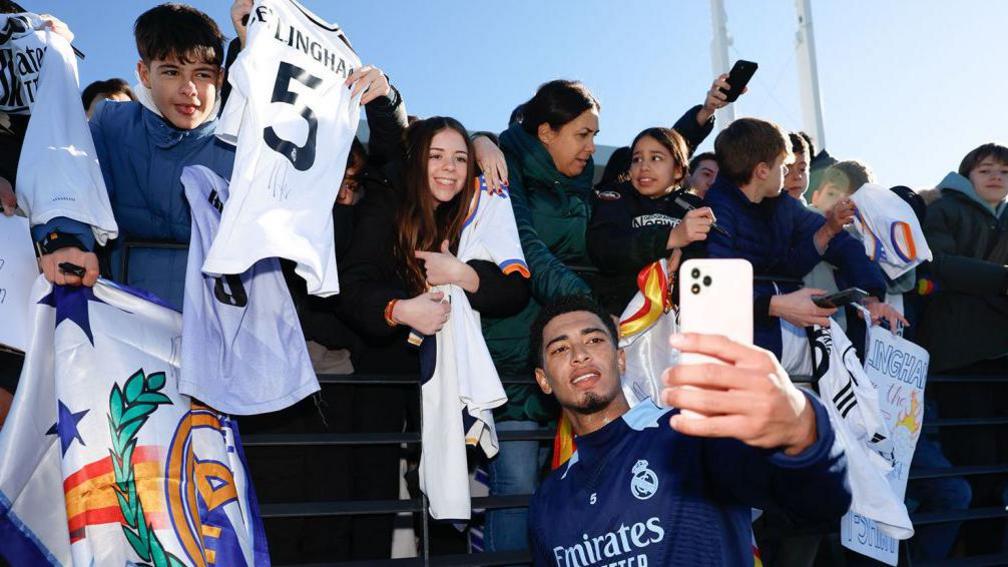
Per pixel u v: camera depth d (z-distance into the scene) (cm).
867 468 326
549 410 330
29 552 252
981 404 456
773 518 367
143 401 258
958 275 444
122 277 304
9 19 291
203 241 271
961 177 478
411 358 337
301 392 273
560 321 266
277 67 282
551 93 355
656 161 363
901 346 389
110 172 311
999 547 450
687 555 224
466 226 315
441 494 283
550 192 358
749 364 127
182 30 307
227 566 251
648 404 252
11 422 250
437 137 317
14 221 270
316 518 319
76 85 280
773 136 369
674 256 331
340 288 306
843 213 396
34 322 259
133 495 247
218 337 268
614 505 236
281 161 271
